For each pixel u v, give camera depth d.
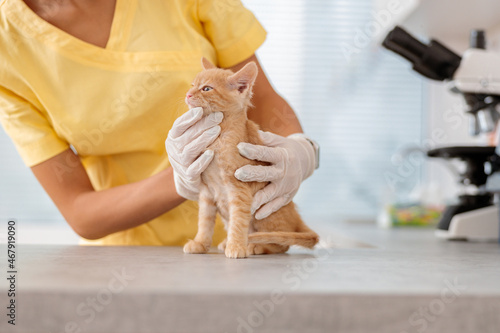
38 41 1.21
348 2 3.38
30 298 0.52
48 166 1.26
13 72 1.22
